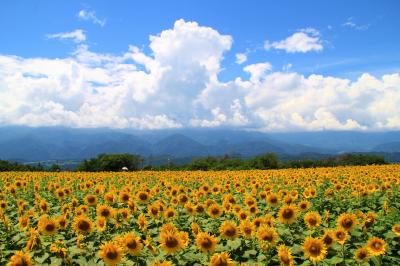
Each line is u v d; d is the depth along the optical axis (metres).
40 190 24.36
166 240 9.88
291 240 12.10
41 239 11.02
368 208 17.47
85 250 10.43
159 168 71.31
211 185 27.80
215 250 10.84
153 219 14.10
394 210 14.95
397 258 11.23
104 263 9.60
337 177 29.25
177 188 19.81
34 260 9.88
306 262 10.15
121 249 9.16
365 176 29.20
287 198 16.06
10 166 66.62
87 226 11.67
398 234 11.95
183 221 14.88
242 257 10.98
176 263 9.94
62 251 9.85
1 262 10.64
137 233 12.48
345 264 10.45
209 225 13.80
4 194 19.59
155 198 19.86
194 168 68.50
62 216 12.61
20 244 12.06
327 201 18.86
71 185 26.80
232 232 11.13
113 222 13.23
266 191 19.30
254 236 11.38
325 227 13.83
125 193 16.28
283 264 9.60
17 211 16.67
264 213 15.91
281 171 40.12
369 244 10.55
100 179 33.22
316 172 35.53
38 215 15.91
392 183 23.94
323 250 9.98
